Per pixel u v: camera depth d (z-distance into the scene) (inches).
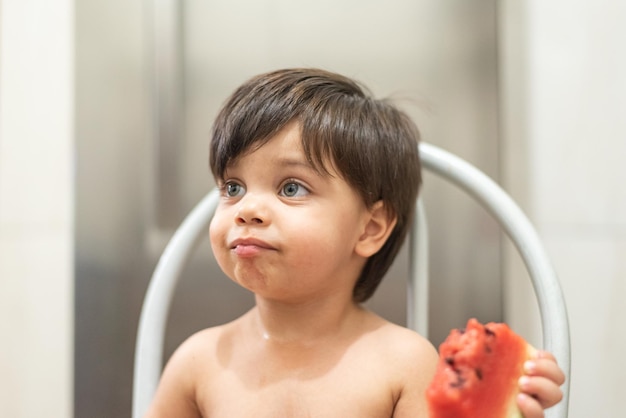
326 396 20.9
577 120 35.3
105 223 39.0
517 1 36.8
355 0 38.4
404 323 36.5
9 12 40.8
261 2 38.9
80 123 39.2
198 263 38.3
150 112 38.9
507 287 36.7
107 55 39.1
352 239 21.9
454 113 37.4
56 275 40.0
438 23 37.8
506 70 36.9
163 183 38.9
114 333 38.8
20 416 40.2
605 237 34.3
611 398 33.8
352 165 21.4
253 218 19.9
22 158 40.6
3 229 40.8
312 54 38.6
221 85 38.9
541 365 16.4
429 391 15.3
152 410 23.3
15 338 40.4
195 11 39.0
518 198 36.4
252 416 21.2
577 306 34.8
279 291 20.5
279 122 20.7
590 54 35.2
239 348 22.9
